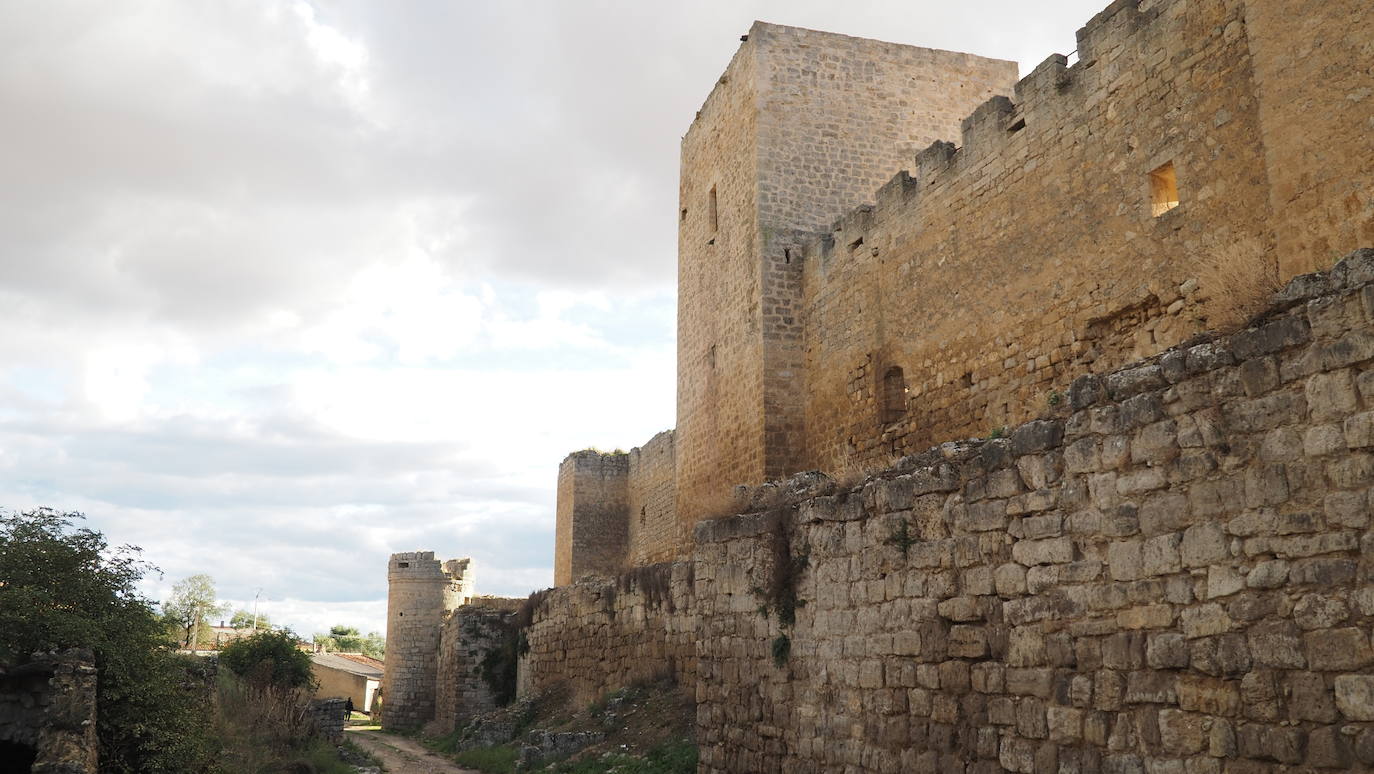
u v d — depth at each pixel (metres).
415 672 54.94
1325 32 13.91
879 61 30.31
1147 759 9.41
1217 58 16.44
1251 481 8.79
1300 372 8.52
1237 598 8.77
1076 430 10.59
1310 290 8.59
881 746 12.89
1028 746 10.74
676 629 28.03
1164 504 9.55
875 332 25.08
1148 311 17.55
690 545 32.28
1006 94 31.33
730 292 30.44
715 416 31.05
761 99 29.17
